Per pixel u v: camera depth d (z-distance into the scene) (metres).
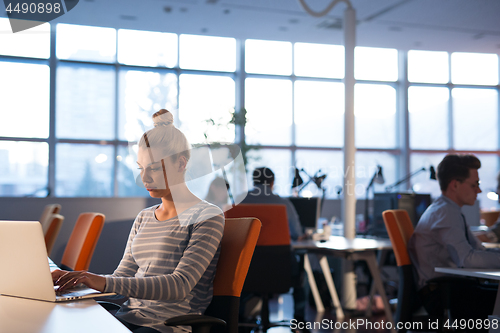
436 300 1.96
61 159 7.28
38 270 1.07
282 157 8.11
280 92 8.20
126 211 3.51
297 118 8.22
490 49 8.05
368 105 8.55
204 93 7.91
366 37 7.34
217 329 1.22
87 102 7.43
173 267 1.29
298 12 6.29
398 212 2.19
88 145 7.39
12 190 7.07
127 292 1.12
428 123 8.66
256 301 3.34
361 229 4.52
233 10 6.25
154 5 6.09
